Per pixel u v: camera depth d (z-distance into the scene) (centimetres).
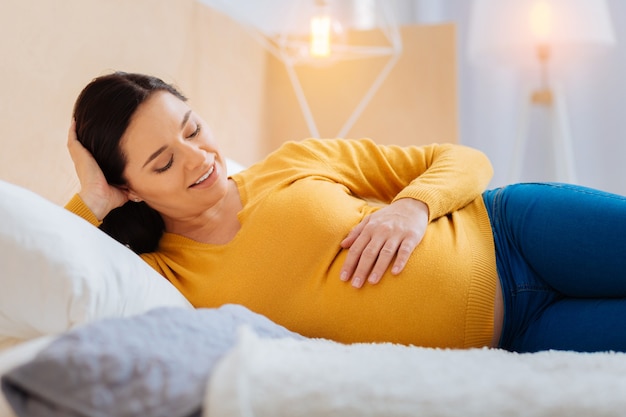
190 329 71
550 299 113
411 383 62
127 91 110
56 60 139
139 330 67
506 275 113
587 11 240
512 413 60
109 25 157
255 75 243
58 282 81
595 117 280
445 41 244
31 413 59
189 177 109
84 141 115
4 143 124
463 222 117
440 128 243
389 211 109
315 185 115
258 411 59
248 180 122
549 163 287
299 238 107
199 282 109
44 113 135
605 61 278
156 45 177
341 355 72
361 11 293
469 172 125
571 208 110
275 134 259
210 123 208
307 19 274
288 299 106
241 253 108
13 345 84
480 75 294
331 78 254
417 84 246
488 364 73
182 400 60
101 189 112
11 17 127
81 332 63
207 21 206
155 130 108
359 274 103
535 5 242
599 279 105
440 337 101
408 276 102
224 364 62
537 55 259
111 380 60
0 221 82
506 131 292
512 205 119
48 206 90
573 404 60
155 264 114
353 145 132
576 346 102
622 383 64
